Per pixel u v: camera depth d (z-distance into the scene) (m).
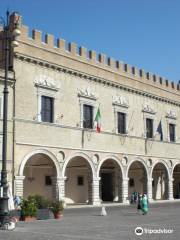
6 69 24.52
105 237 19.08
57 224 25.89
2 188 23.31
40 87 40.50
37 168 45.53
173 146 58.78
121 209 40.97
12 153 36.84
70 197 48.97
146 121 54.47
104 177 53.78
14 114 37.59
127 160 50.03
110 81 48.59
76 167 48.44
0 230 22.06
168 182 57.19
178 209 41.50
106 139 47.31
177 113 60.72
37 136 39.44
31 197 30.08
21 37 39.03
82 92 45.06
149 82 55.12
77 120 44.16
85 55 45.88
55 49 42.41
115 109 49.34
